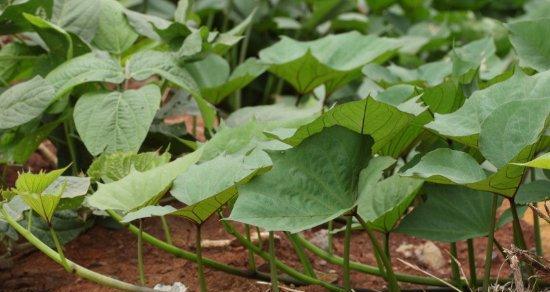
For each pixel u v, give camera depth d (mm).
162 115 1824
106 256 1747
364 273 1711
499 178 1412
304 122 1617
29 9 1760
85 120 1676
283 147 1517
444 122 1475
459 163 1435
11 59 1841
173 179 1489
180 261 1721
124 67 1793
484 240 1841
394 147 1599
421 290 1637
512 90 1485
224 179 1478
